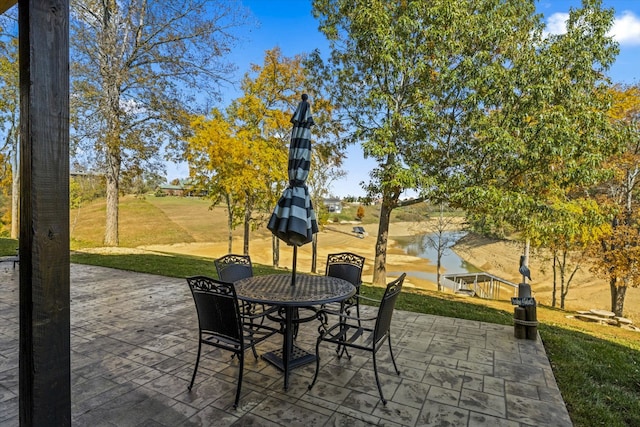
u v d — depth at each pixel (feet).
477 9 22.84
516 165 21.33
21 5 4.44
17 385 8.54
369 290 22.79
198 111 37.93
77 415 7.36
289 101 37.65
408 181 22.58
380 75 26.07
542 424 7.43
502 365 10.36
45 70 4.47
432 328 13.89
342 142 32.19
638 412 8.34
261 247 75.66
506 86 20.63
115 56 33.91
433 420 7.48
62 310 4.74
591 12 21.99
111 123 34.45
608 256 35.42
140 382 8.82
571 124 20.72
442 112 24.52
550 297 49.26
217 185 35.76
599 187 37.01
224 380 9.02
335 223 132.67
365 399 8.26
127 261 28.50
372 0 23.65
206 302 8.36
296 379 9.21
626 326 26.00
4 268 24.54
